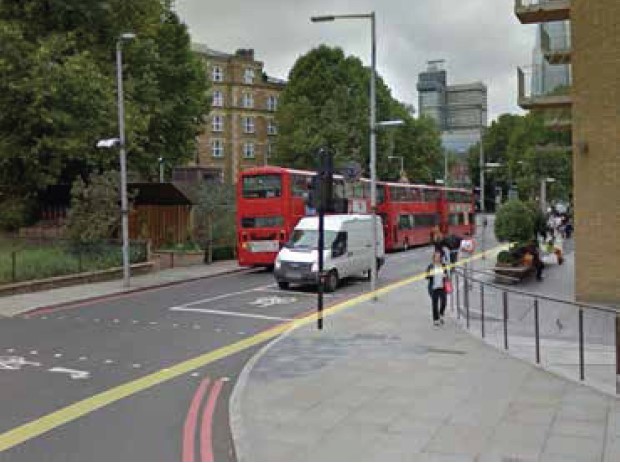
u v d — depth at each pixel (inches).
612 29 778.2
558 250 1315.2
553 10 962.1
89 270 1084.5
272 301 876.0
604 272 786.2
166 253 1302.9
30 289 948.6
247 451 308.5
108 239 1203.2
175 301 877.2
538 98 1044.5
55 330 669.9
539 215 1305.4
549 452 299.9
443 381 432.8
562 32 1198.3
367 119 2480.3
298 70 2637.8
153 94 1476.4
